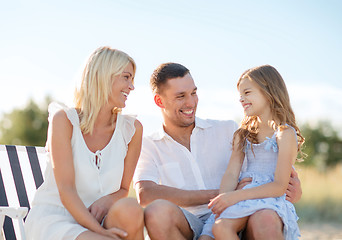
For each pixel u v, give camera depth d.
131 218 2.34
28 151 3.40
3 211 2.65
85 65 2.81
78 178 2.70
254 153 2.93
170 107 3.19
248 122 3.01
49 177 2.71
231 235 2.54
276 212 2.56
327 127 18.19
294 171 2.83
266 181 2.76
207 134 3.26
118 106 2.82
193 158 3.20
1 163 3.32
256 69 2.95
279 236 2.48
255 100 2.90
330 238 8.16
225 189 2.91
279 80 2.93
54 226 2.52
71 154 2.66
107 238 2.34
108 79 2.75
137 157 2.96
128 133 2.89
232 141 3.06
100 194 2.74
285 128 2.79
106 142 2.81
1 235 3.06
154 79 3.26
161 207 2.50
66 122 2.68
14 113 19.70
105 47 2.85
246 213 2.57
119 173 2.80
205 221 3.04
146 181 3.16
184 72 3.21
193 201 3.01
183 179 3.19
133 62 2.87
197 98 3.24
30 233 2.62
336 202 12.12
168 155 3.22
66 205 2.56
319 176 14.09
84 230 2.42
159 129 3.28
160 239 2.48
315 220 10.78
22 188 3.29
